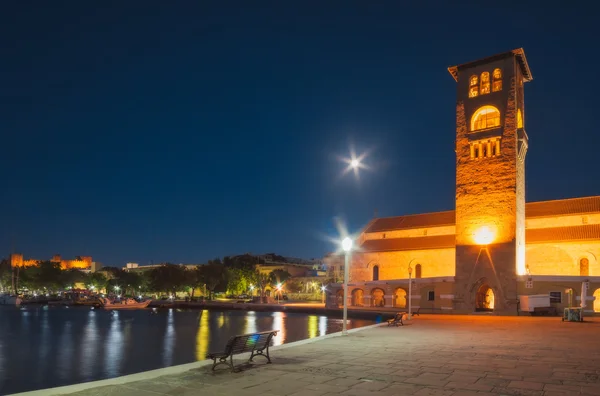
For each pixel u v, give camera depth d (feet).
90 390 48.88
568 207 273.54
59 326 248.73
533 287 215.31
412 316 197.06
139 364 131.95
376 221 360.48
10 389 104.27
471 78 242.37
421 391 48.24
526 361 67.62
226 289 492.95
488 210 227.40
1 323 269.23
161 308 428.97
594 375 56.80
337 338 99.19
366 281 297.53
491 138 230.48
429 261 292.20
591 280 208.85
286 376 56.18
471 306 225.56
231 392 47.98
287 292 520.83
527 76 252.21
